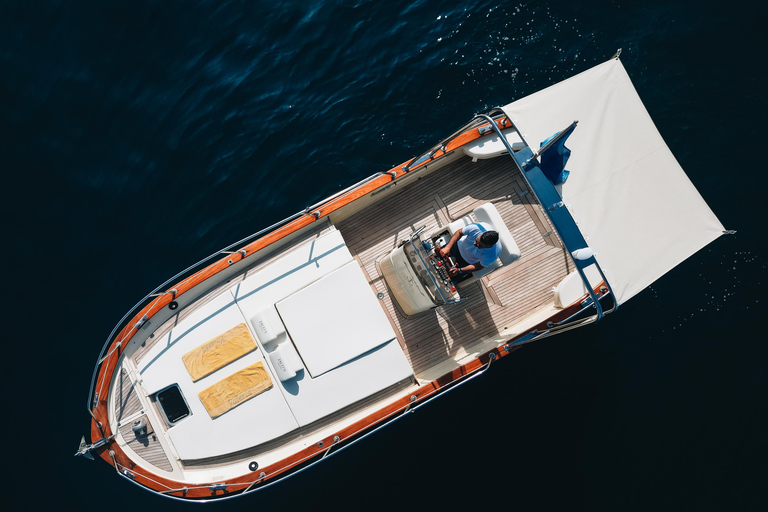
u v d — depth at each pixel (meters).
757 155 8.02
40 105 8.71
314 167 8.18
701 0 8.44
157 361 6.04
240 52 8.67
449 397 7.75
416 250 5.64
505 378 7.79
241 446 5.98
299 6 8.77
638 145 5.93
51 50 8.87
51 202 8.34
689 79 8.29
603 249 5.74
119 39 8.84
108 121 8.59
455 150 6.52
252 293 6.11
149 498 7.55
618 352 7.79
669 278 7.95
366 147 8.22
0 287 8.03
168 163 8.34
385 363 6.08
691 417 7.49
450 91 8.31
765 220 7.84
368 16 8.63
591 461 7.47
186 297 6.14
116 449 5.89
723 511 7.16
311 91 8.45
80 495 7.48
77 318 7.91
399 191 6.81
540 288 6.75
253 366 6.00
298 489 7.52
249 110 8.44
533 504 7.36
